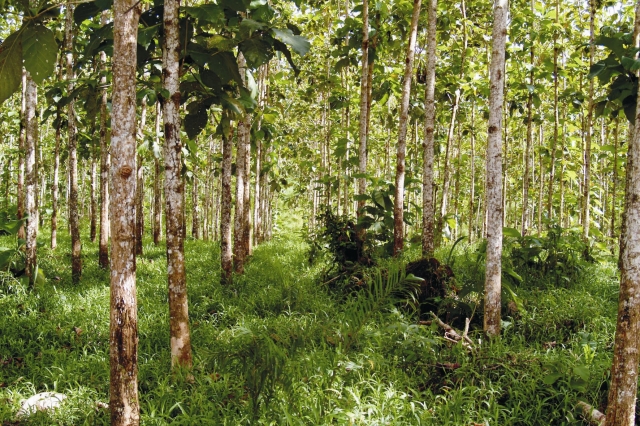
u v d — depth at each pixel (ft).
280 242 53.42
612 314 20.51
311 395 12.08
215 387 13.61
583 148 41.22
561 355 15.37
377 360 14.15
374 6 32.12
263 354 11.94
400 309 20.52
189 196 84.23
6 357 16.90
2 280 23.99
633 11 30.68
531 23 33.06
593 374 13.98
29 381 14.83
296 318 19.53
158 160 48.91
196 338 18.28
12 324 19.43
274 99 44.29
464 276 26.48
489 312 17.31
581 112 40.57
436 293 21.44
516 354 15.26
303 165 55.11
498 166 17.03
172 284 14.35
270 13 16.17
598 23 37.06
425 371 14.62
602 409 12.78
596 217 54.13
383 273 22.97
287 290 23.70
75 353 16.89
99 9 13.08
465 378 14.10
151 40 15.85
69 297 23.26
